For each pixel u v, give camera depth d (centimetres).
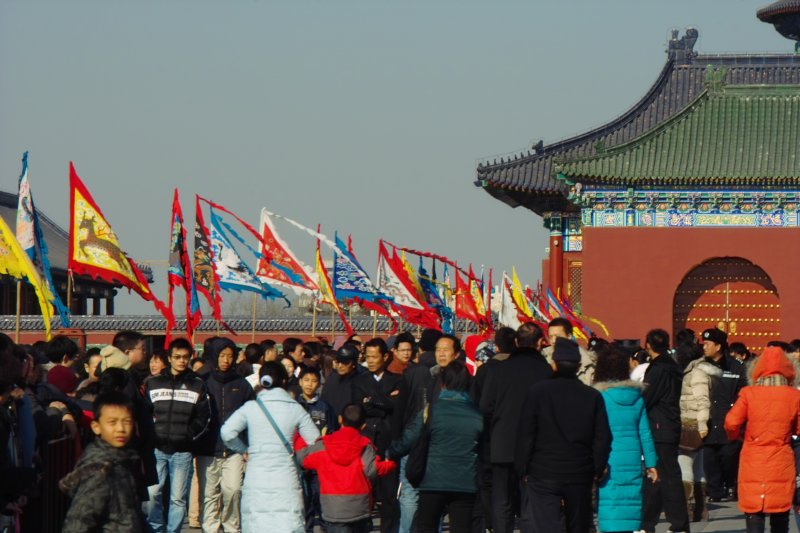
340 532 2767
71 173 4091
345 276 5944
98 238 4116
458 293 6762
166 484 3228
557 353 2588
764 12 11569
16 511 2153
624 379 2817
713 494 4488
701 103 9744
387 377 3575
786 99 9775
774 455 2883
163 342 4072
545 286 11081
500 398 2903
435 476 2753
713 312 9288
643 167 9294
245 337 10894
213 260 5525
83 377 3591
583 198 9325
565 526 2592
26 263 3378
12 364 2164
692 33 11569
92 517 1953
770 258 9156
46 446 2533
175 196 4591
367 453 2798
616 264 9294
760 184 9156
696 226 9250
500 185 10312
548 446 2559
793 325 9106
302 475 3391
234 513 3431
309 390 3469
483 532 2986
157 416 3164
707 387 3712
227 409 3447
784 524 2902
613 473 2758
